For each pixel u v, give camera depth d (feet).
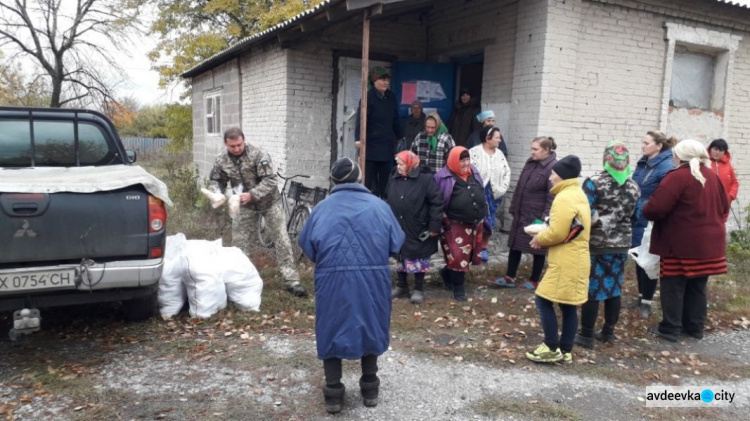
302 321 15.98
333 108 29.25
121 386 11.83
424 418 10.91
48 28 63.57
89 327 15.17
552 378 12.90
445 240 18.35
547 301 13.46
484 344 14.80
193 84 48.67
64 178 13.25
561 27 23.07
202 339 14.52
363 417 10.87
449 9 28.86
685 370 13.65
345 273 10.44
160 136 115.03
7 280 11.82
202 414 10.78
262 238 24.63
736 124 29.40
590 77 24.31
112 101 69.72
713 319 17.61
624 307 18.48
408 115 28.53
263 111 31.19
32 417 10.48
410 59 30.78
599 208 14.06
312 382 12.28
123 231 13.07
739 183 30.04
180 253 16.53
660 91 26.30
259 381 12.25
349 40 29.17
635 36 25.25
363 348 10.57
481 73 29.50
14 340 13.75
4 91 68.49
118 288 13.33
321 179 29.37
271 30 26.13
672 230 15.19
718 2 25.77
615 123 25.21
